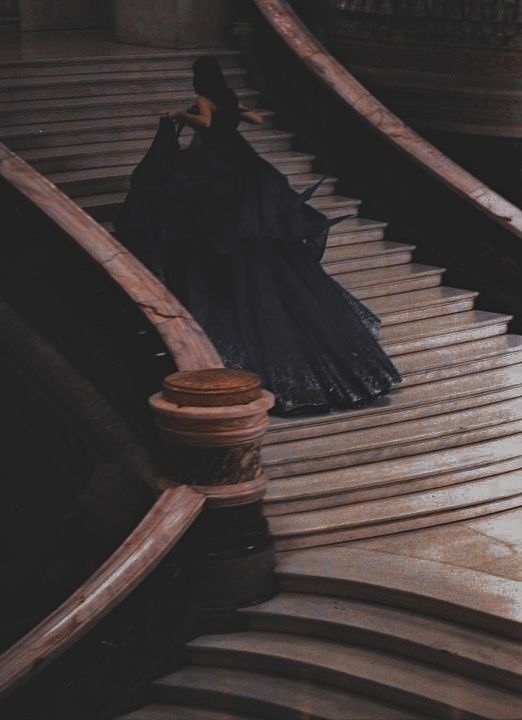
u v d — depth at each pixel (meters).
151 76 9.61
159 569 6.46
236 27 10.04
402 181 9.05
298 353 7.44
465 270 8.80
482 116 9.37
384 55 9.73
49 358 7.59
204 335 6.89
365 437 7.33
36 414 7.79
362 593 6.48
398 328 8.21
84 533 7.45
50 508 8.43
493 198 8.60
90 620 6.12
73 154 8.81
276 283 7.63
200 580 6.53
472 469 7.39
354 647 6.33
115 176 8.77
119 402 7.30
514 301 8.59
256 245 7.63
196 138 7.84
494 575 6.50
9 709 6.02
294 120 9.69
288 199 7.72
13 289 7.81
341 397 7.40
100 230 7.28
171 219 7.63
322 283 7.78
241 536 6.54
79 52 10.13
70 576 7.58
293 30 9.67
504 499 7.31
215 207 7.59
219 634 6.56
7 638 8.60
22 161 7.58
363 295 8.46
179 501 6.44
